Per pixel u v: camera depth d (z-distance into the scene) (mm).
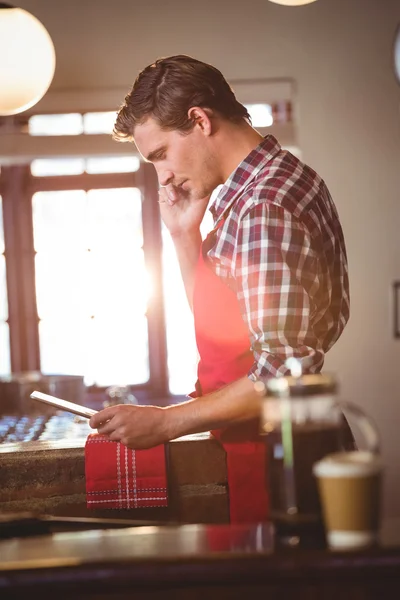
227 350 1829
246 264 1676
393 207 5414
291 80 5430
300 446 1095
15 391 3604
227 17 5430
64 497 1801
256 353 1652
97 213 5621
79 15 5406
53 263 5645
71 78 5391
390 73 5430
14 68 3207
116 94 5379
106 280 5633
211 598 978
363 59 5438
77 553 1047
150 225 5598
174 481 1794
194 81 1827
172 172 1886
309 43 5434
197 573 978
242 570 974
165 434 1702
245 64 5430
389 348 5375
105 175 5602
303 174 1782
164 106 1832
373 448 1059
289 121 5461
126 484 1782
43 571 989
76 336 5641
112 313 5637
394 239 5414
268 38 5430
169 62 1862
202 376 1899
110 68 5398
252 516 1772
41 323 5645
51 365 5645
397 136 5426
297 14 5441
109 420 1721
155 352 5613
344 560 967
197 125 1843
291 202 1696
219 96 1850
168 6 5422
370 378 5363
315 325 1770
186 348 5629
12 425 2951
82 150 5352
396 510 5258
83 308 5641
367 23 5441
